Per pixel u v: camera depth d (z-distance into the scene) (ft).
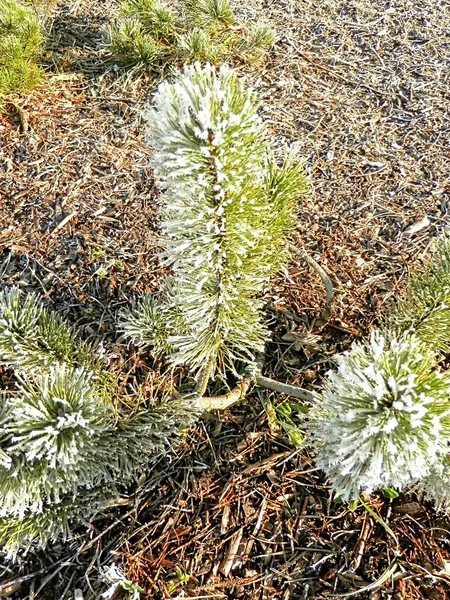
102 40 2.69
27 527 1.08
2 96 2.39
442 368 1.46
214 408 1.36
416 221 1.98
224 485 1.35
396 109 2.46
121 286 1.78
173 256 0.99
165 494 1.34
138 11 2.66
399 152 2.26
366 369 0.71
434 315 1.11
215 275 1.00
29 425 0.87
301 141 2.30
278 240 1.14
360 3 3.06
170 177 0.83
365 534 1.26
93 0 3.06
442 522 1.26
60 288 1.78
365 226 1.97
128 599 1.19
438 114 2.42
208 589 1.21
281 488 1.34
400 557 1.22
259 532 1.28
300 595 1.19
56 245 1.91
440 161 2.22
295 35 2.86
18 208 2.04
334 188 2.11
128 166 2.19
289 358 1.57
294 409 1.45
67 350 1.16
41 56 2.66
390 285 1.77
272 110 2.45
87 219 1.99
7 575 1.24
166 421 1.13
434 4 3.05
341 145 2.29
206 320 1.08
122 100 2.49
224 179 0.81
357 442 0.72
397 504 1.29
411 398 0.70
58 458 0.89
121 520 1.30
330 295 1.51
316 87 2.57
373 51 2.77
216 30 2.72
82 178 2.14
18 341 1.11
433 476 0.95
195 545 1.27
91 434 0.94
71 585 1.22
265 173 1.04
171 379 1.43
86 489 1.19
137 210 2.02
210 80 0.77
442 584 1.18
